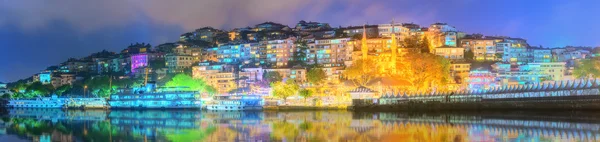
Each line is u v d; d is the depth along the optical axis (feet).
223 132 444.14
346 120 545.44
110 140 413.59
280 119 574.97
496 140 361.30
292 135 412.77
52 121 614.75
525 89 642.63
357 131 431.84
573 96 573.33
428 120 525.34
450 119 532.73
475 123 475.72
